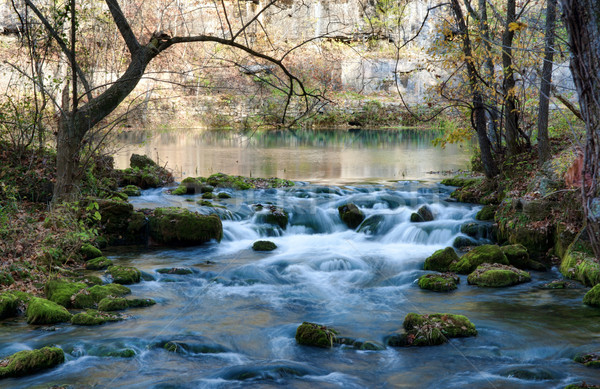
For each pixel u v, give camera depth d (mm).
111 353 6098
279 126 9898
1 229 9430
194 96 37438
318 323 7180
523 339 6531
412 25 36969
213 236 11711
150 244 11641
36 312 7062
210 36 11273
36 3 15445
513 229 10781
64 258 9641
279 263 10125
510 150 13672
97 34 21891
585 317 7254
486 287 8781
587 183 3137
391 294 8492
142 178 17188
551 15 9680
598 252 3125
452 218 13109
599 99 2941
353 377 5609
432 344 6453
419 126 38375
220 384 5426
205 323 7152
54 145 15641
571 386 5180
